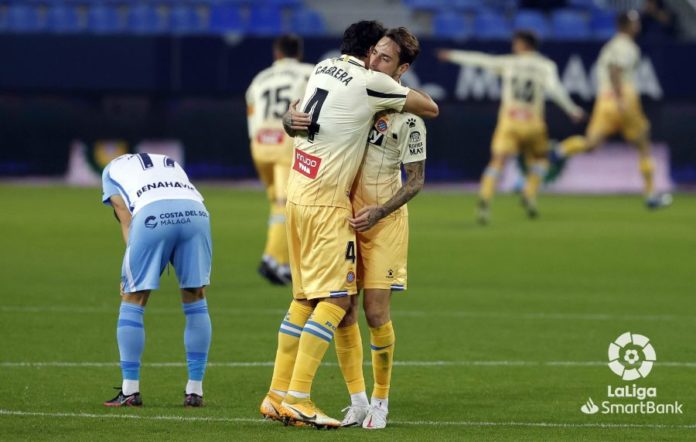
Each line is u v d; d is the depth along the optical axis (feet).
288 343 82.38
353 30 82.89
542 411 86.58
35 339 112.27
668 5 337.31
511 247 195.72
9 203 251.80
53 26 318.86
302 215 81.05
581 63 292.40
